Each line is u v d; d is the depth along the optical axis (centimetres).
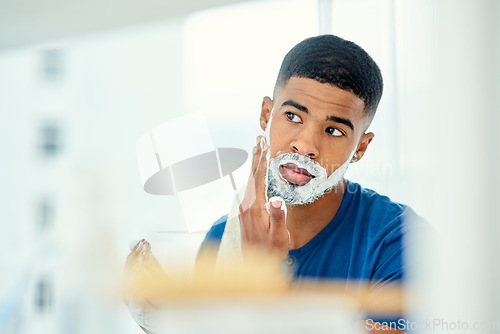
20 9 149
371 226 132
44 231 148
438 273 130
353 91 131
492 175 131
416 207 133
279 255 134
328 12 136
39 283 147
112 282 143
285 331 133
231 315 135
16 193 148
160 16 146
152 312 139
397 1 134
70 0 148
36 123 151
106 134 148
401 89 133
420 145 133
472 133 133
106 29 149
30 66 151
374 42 134
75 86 150
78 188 148
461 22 134
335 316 132
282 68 136
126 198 144
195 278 138
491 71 133
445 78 133
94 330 143
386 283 130
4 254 148
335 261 132
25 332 146
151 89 146
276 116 135
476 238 131
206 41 143
